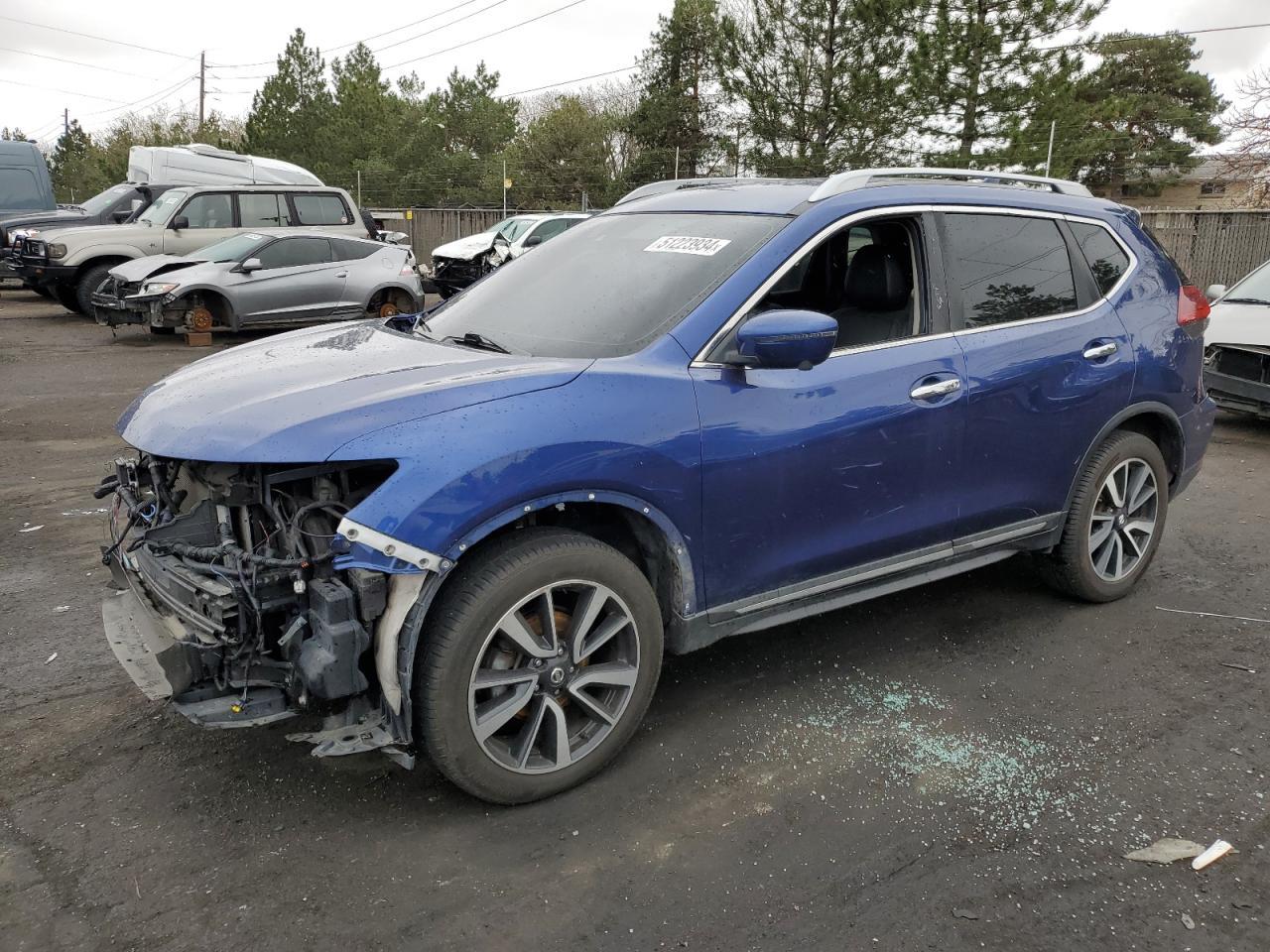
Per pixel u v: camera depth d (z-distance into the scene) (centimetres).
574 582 291
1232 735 344
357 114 4931
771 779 314
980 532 398
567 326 343
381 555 257
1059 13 2023
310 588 269
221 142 5347
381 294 1421
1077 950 241
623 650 311
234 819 290
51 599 452
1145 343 438
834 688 376
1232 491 661
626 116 4228
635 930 247
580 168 4381
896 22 2073
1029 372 392
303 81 4991
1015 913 254
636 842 282
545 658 290
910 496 366
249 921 248
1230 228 1880
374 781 310
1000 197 405
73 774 312
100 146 7638
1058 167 2147
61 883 261
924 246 374
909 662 399
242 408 285
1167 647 416
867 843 282
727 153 2397
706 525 316
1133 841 284
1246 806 301
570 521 315
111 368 1112
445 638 271
